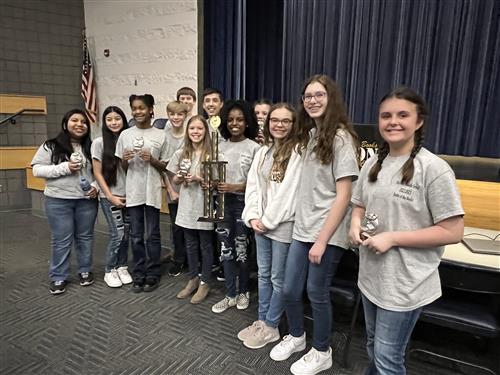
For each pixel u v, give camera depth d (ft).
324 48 10.87
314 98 4.90
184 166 7.26
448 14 8.62
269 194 5.93
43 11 16.84
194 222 7.57
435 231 3.43
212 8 12.39
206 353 6.15
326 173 4.97
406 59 9.43
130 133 7.91
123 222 8.53
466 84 8.56
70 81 18.04
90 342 6.41
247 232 7.34
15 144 16.17
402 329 3.75
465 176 8.71
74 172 8.02
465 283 4.84
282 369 5.77
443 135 9.00
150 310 7.53
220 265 8.86
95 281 8.86
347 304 5.88
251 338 6.34
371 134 7.36
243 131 7.21
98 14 15.79
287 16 11.43
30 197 16.58
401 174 3.63
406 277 3.63
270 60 12.25
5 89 16.29
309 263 5.27
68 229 8.25
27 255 10.55
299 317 5.93
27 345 6.30
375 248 3.60
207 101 8.61
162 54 13.99
